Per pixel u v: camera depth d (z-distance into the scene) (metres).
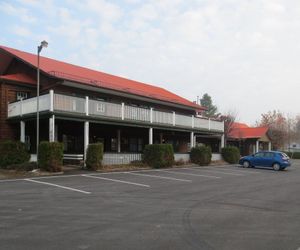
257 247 6.89
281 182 19.41
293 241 7.37
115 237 7.39
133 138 33.81
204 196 13.44
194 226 8.52
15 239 7.13
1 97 24.48
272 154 30.48
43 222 8.61
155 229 8.13
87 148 22.67
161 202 11.80
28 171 19.92
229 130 51.66
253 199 12.98
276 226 8.70
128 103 31.20
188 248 6.71
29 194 12.72
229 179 20.38
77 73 28.52
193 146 33.50
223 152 37.09
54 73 24.72
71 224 8.45
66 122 24.72
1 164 21.86
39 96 22.00
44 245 6.75
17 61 28.08
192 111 40.56
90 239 7.21
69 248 6.59
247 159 31.70
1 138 24.22
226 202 12.17
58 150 20.27
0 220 8.77
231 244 7.04
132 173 21.45
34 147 26.83
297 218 9.69
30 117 22.47
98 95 28.39
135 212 10.03
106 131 31.00
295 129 78.38
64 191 13.59
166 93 39.81
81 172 20.80
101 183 16.20
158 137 35.78
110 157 25.00
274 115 73.44
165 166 26.98
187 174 22.23
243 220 9.32
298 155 62.06
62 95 21.84
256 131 52.84
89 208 10.46
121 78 37.22
